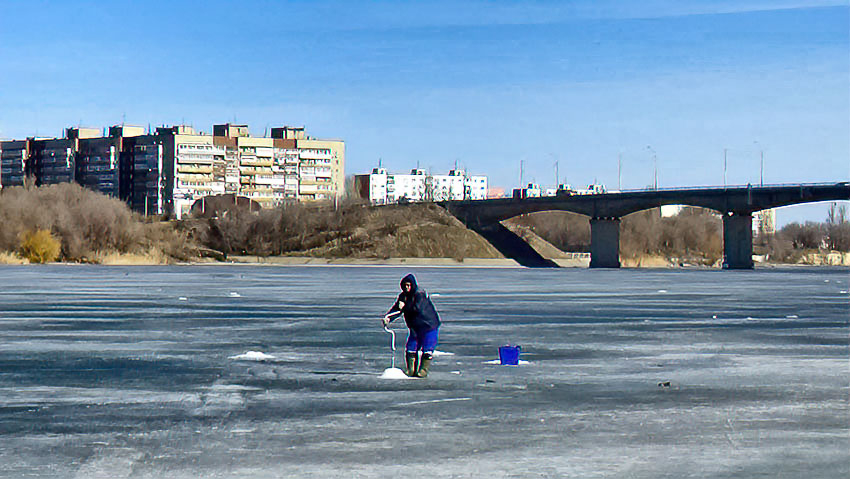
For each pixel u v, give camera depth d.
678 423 19.69
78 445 17.23
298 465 15.73
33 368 28.39
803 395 23.61
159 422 19.52
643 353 33.62
